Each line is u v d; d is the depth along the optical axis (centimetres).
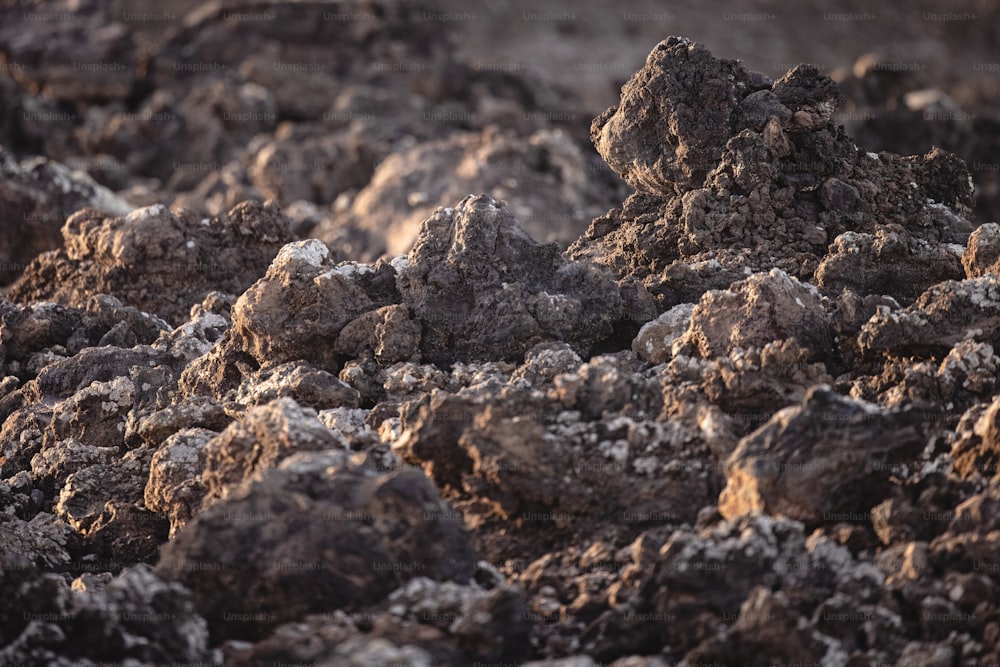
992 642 2034
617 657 2130
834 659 2036
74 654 2108
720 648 2053
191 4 10569
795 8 18512
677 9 17888
